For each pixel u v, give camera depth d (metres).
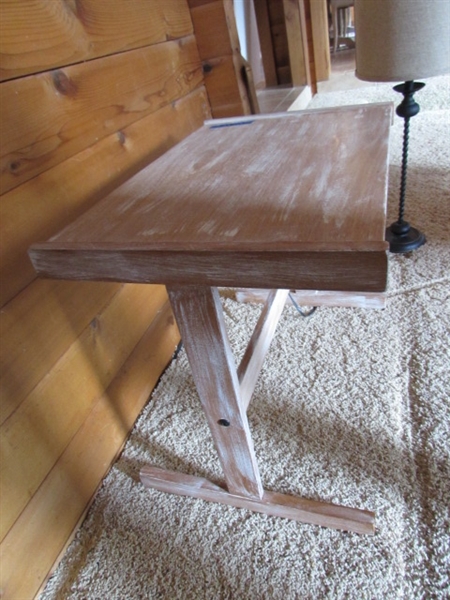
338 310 1.16
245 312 1.24
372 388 0.92
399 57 0.95
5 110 0.59
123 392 0.92
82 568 0.71
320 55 3.20
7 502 0.63
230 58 1.13
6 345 0.62
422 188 1.60
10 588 0.63
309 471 0.79
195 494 0.79
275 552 0.69
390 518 0.69
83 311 0.79
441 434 0.80
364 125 0.66
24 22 0.60
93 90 0.76
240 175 0.56
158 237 0.44
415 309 1.10
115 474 0.86
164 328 1.09
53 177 0.68
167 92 1.00
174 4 1.01
